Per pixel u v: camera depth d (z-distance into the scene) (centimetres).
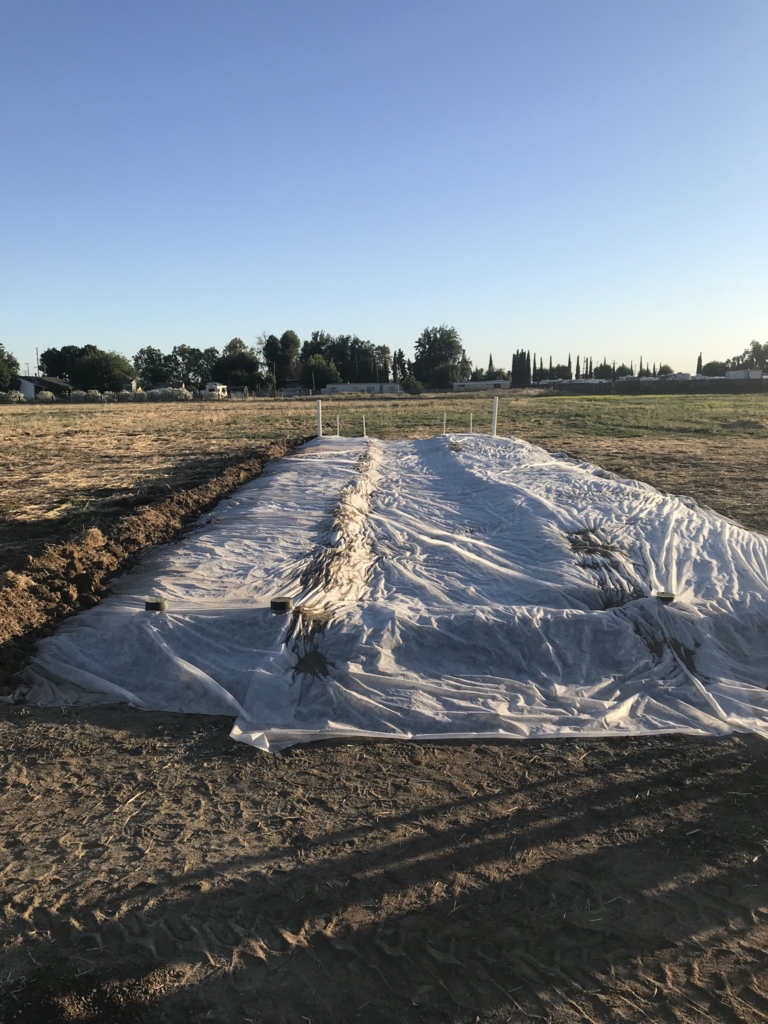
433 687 511
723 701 510
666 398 6359
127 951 284
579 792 401
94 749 448
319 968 275
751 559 806
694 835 362
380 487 1355
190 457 2127
